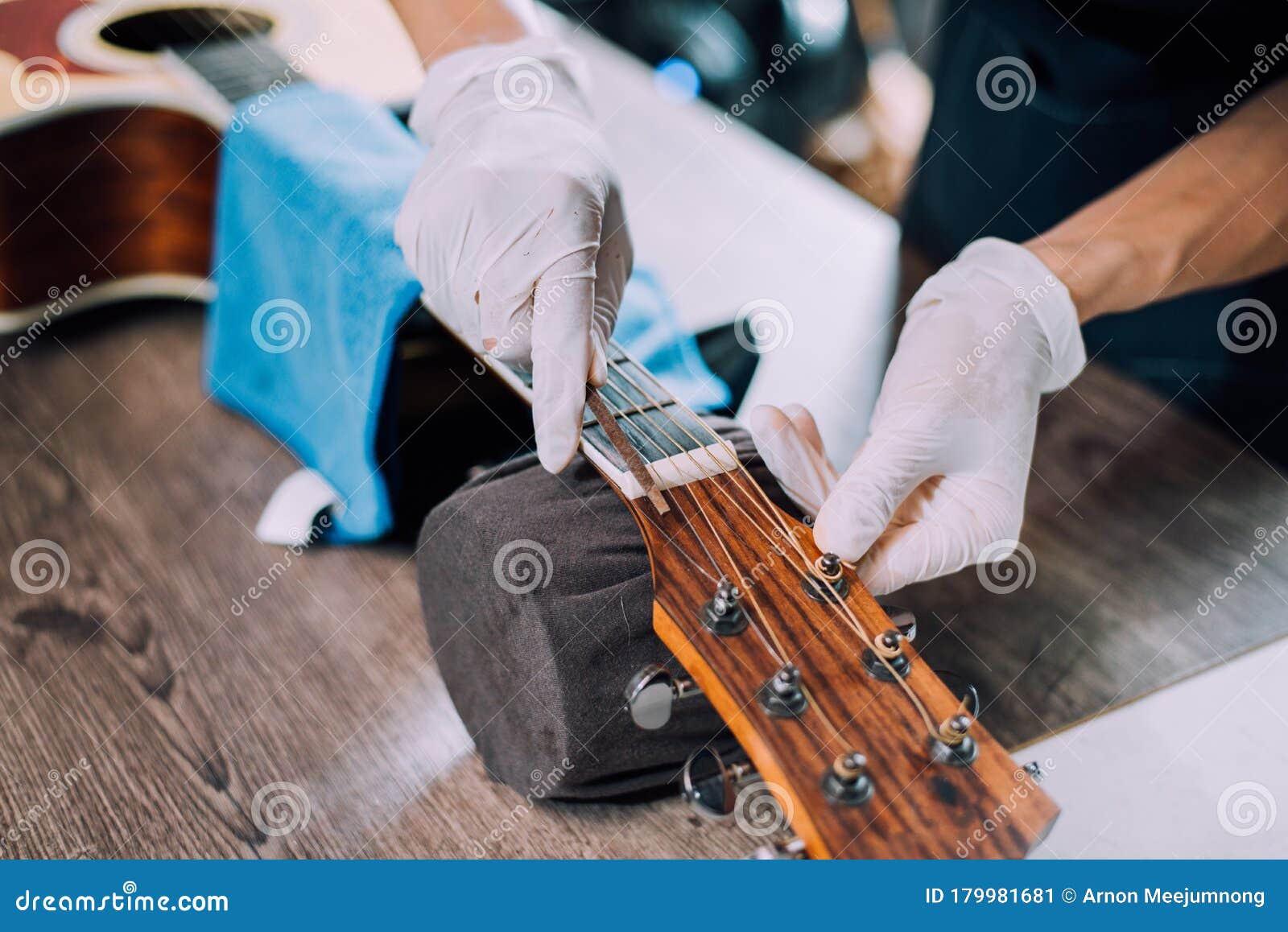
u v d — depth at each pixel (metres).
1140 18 0.96
